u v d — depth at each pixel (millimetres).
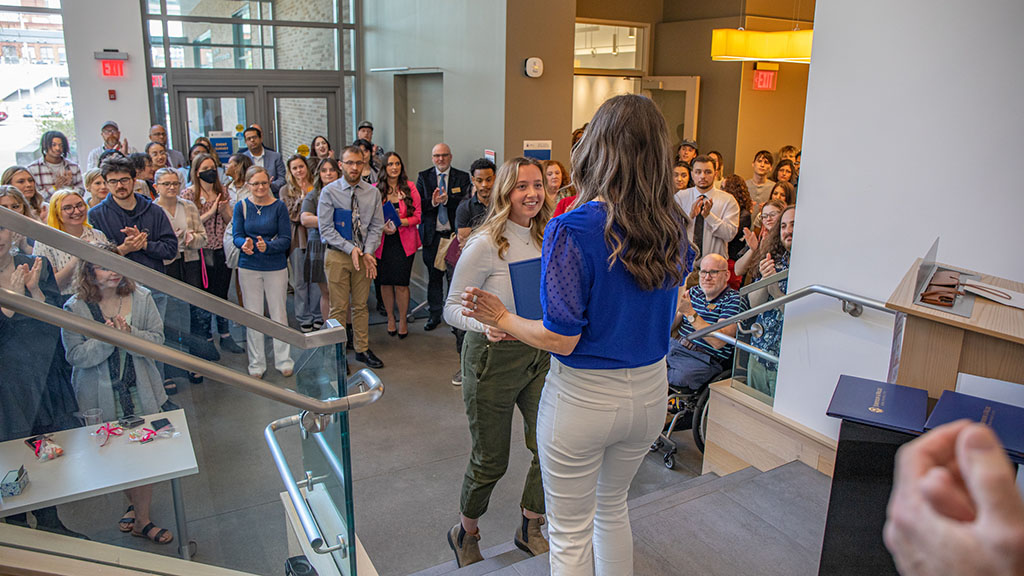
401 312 6238
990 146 2318
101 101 8086
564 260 1533
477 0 6328
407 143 8445
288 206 6324
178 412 1977
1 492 1745
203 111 8609
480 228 2598
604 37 8188
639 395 1651
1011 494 301
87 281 1814
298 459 2314
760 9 7629
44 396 1763
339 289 5473
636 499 2990
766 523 2666
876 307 2604
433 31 7164
